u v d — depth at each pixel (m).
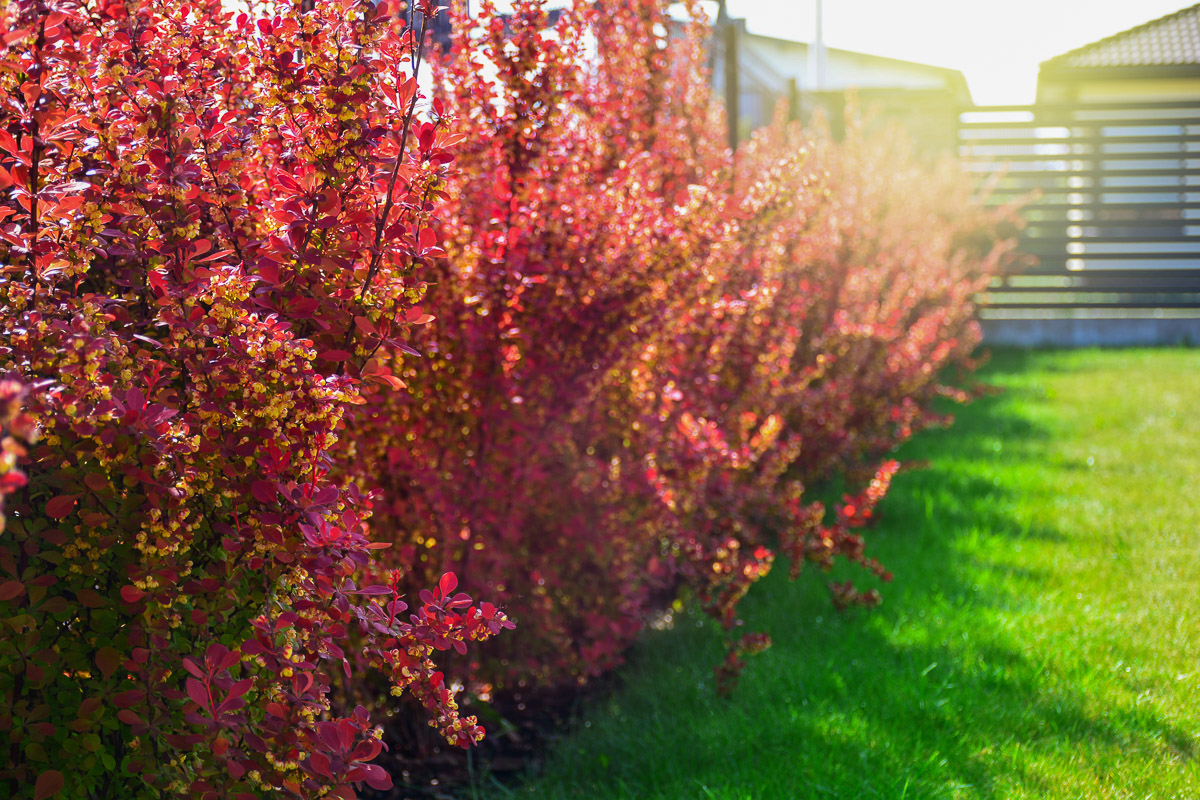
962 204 14.38
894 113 16.00
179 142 2.03
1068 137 15.93
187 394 2.02
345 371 2.17
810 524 4.26
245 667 2.11
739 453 4.22
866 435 6.58
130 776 2.04
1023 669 3.78
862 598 4.27
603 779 3.19
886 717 3.44
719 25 7.46
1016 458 7.52
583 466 3.62
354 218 2.05
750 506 4.43
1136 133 15.96
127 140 1.97
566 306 3.26
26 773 2.00
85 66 1.95
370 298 2.11
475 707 3.69
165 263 2.04
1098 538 5.41
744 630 4.45
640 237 3.37
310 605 1.93
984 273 14.24
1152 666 3.74
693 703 3.71
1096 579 4.74
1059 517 5.87
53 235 1.89
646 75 4.40
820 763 3.11
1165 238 15.83
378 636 2.24
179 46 2.09
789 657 4.03
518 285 3.19
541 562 3.75
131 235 1.99
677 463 3.92
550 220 3.29
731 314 4.29
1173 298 16.17
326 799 1.96
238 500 1.96
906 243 9.91
